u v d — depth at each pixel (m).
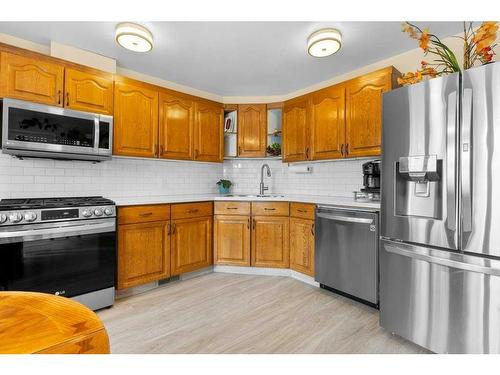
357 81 2.59
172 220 2.76
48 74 2.20
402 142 1.75
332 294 2.53
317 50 2.27
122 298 2.43
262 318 2.06
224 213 3.14
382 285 1.88
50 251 2.00
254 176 3.88
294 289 2.65
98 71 2.46
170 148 3.00
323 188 3.30
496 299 1.37
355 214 2.33
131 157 2.82
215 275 3.08
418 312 1.66
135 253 2.49
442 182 1.57
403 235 1.75
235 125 3.65
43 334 0.66
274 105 3.49
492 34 1.59
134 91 2.71
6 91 2.01
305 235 2.79
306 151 3.09
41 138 2.12
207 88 3.54
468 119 1.46
